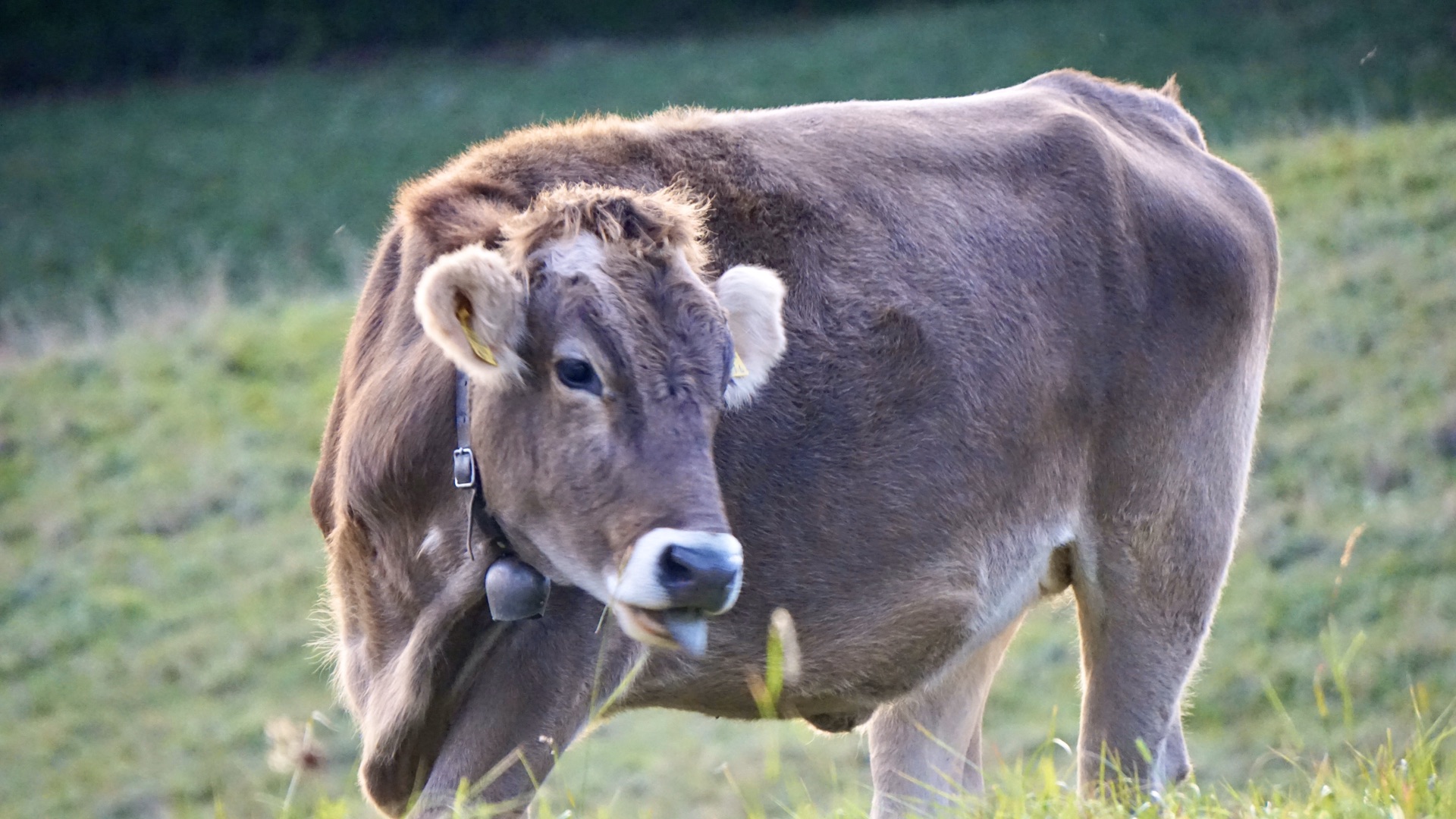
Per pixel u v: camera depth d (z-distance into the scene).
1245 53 120.25
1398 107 100.94
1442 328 65.12
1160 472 21.20
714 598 14.29
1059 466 20.39
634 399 14.83
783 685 18.86
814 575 18.55
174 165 120.88
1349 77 109.69
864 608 18.95
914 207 19.84
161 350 77.31
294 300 86.12
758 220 18.83
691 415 14.89
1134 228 21.25
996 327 19.69
